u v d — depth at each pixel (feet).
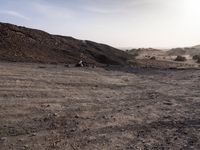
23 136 25.64
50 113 32.71
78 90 47.42
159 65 120.67
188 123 31.94
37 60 92.43
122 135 27.37
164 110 37.55
